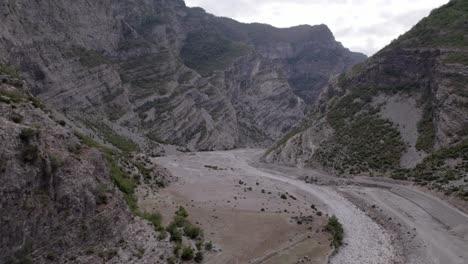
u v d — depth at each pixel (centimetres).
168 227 3969
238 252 3916
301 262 3891
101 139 10031
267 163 11425
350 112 10806
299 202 6312
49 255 2692
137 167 6388
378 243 4638
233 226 4672
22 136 2798
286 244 4281
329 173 8869
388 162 8231
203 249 3838
